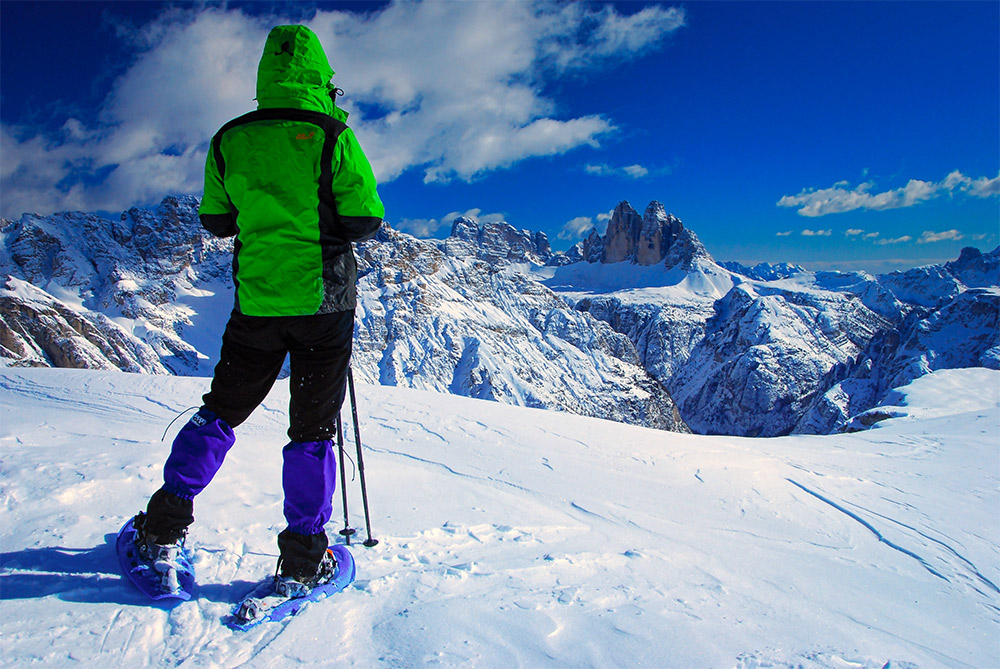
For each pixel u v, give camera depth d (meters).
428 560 2.85
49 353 122.31
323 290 2.13
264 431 7.55
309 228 2.09
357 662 1.87
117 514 2.94
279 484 3.76
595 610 2.41
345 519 2.92
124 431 6.35
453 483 4.89
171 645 1.87
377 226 2.25
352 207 2.14
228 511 3.13
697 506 5.79
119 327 143.75
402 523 3.49
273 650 1.89
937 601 3.99
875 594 3.88
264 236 2.08
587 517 4.81
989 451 10.18
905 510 6.49
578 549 3.51
